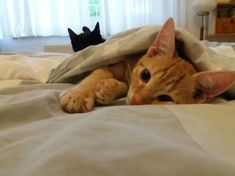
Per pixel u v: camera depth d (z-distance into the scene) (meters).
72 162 0.12
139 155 0.13
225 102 0.29
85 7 1.29
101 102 0.29
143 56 0.33
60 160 0.13
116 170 0.12
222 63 0.35
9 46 1.34
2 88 0.32
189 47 0.30
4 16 1.28
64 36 1.33
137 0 1.30
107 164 0.12
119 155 0.13
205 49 0.32
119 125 0.17
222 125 0.19
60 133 0.16
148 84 0.30
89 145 0.14
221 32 1.28
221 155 0.15
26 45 1.35
